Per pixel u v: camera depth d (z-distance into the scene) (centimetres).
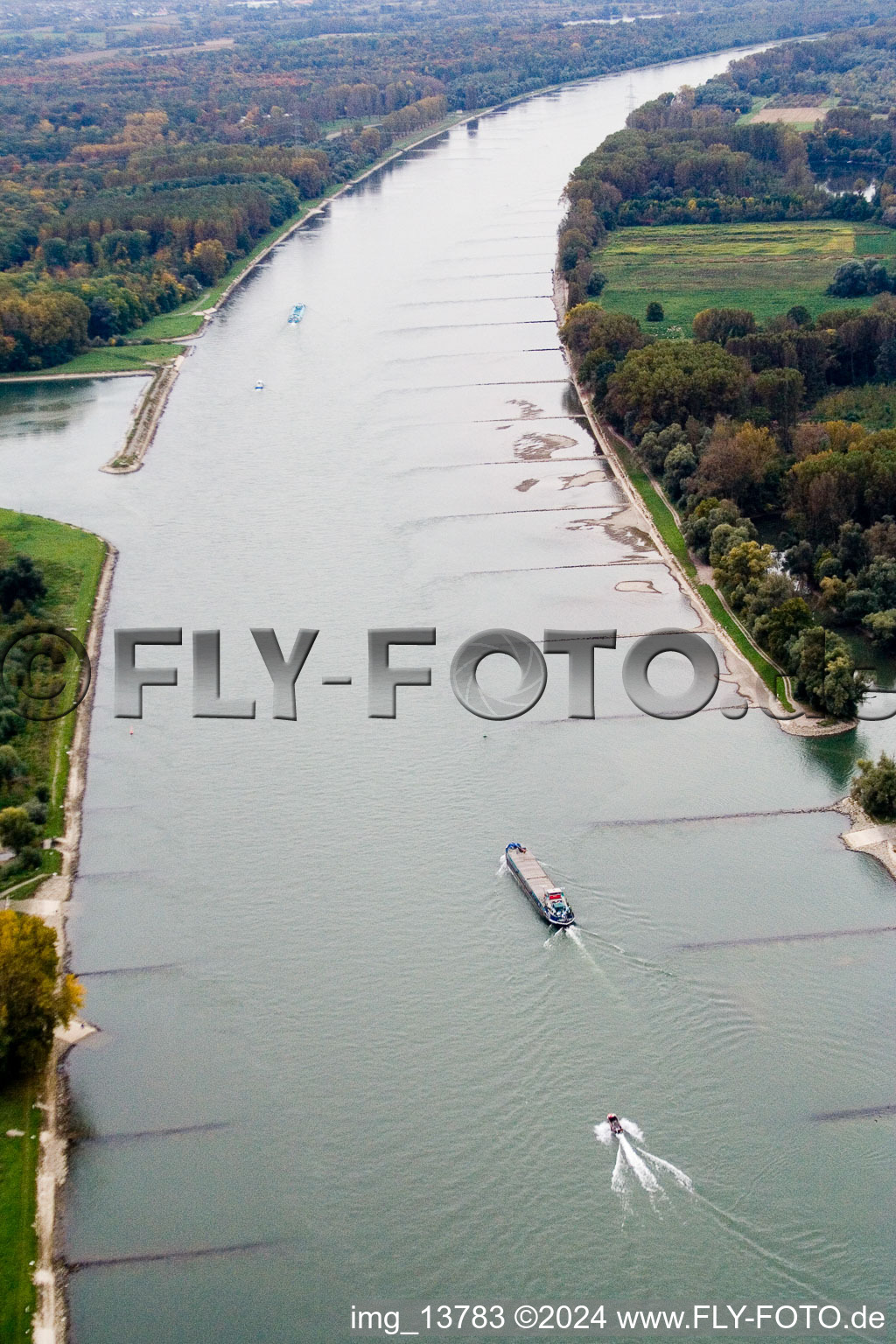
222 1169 19288
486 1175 19062
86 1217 18688
